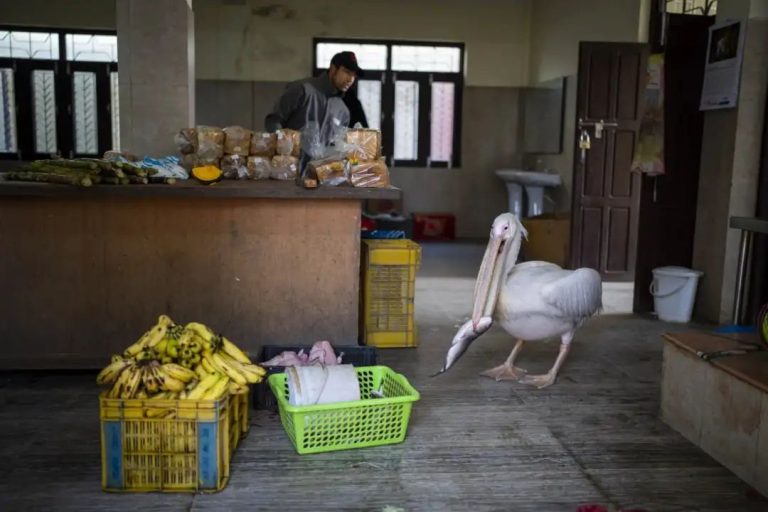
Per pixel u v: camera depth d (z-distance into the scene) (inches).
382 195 144.4
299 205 147.3
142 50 209.3
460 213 398.0
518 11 383.9
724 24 195.8
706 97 203.8
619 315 210.5
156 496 96.2
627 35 271.6
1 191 132.5
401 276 170.1
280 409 118.1
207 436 96.0
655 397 139.4
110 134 374.6
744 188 194.5
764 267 186.9
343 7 375.9
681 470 108.0
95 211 142.0
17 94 366.0
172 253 145.5
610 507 96.3
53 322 144.4
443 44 387.2
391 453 111.2
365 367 127.7
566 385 145.4
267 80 376.2
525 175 340.2
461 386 143.6
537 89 367.2
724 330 159.3
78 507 93.0
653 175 208.2
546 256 289.4
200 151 162.7
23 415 124.4
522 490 100.6
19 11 357.4
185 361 101.5
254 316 150.0
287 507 94.2
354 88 228.4
